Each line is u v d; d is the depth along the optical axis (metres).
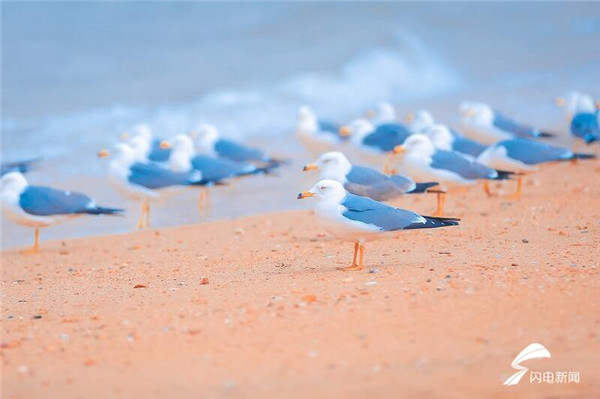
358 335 9.77
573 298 10.72
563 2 46.47
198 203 20.84
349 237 12.77
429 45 38.25
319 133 23.72
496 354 9.16
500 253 13.59
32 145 25.34
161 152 22.38
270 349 9.51
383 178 16.19
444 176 17.36
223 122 28.77
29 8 40.31
